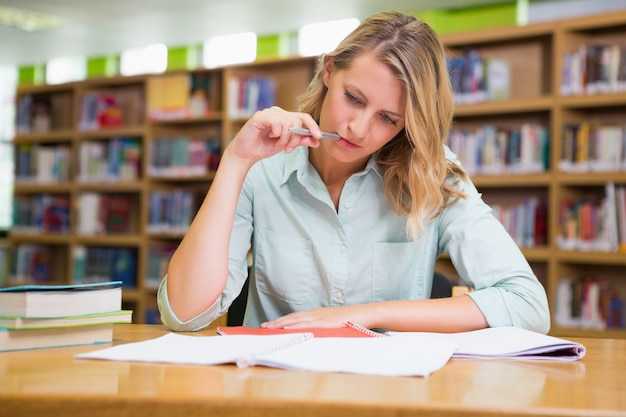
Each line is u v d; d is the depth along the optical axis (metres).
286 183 1.66
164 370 1.01
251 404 0.84
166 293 1.45
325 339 1.22
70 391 0.87
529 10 6.70
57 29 7.70
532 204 4.30
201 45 8.67
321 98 1.63
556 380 1.02
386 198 1.64
